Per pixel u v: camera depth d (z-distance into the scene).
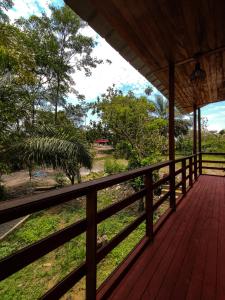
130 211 5.82
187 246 2.09
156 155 8.02
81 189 1.09
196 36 2.27
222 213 3.12
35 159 6.59
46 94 12.99
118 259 3.49
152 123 9.55
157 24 2.00
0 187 7.16
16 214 0.72
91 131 13.57
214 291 1.42
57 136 7.50
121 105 10.13
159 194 6.52
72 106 15.84
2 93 6.75
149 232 2.20
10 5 7.51
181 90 4.53
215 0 1.71
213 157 16.25
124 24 1.95
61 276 3.18
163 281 1.54
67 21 12.89
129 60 2.67
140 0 1.65
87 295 1.23
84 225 1.19
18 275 3.23
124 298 1.36
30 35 11.45
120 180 1.50
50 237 0.95
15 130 7.43
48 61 12.09
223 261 1.81
